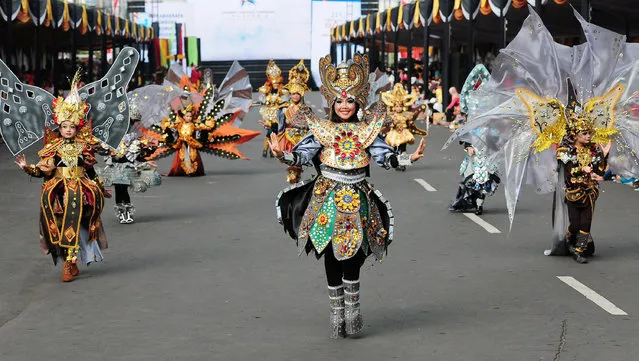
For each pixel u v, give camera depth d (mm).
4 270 14031
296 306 11727
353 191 10227
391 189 23453
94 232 13523
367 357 9578
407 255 14992
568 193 14391
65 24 50469
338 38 86312
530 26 14789
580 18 14672
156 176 20906
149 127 26562
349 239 10078
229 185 24438
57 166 13211
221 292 12492
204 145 27047
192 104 26625
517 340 10180
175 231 17344
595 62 14570
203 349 9875
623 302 11875
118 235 16953
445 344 10039
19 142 13812
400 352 9758
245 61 95125
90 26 58500
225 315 11289
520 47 14812
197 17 93688
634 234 16953
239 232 17203
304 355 9656
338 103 10445
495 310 11508
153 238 16641
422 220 18562
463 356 9602
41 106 13828
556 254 14922
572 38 50312
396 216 19094
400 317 11203
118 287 12812
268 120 31625
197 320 11055
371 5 94875
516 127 14875
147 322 10977
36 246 16031
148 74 89062
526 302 11898
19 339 10289
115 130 14055
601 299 12031
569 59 14625
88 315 11320
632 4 32250
